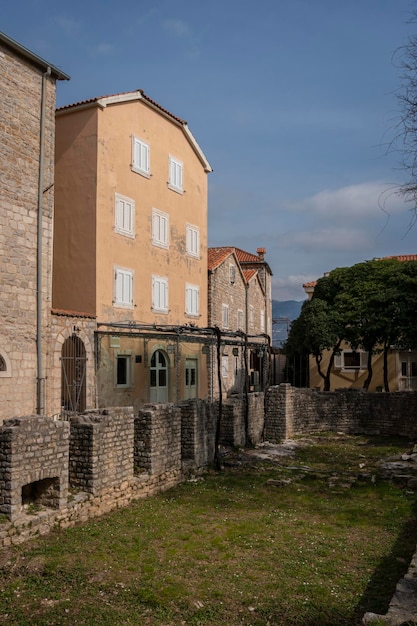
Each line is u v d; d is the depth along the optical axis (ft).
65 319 69.10
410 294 108.99
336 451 78.59
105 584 31.40
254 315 147.84
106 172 79.56
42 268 64.54
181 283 99.60
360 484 57.36
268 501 50.47
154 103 90.12
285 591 30.81
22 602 29.30
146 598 29.76
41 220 64.44
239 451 74.28
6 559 34.24
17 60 62.34
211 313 114.11
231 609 28.78
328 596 30.14
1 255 59.47
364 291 115.24
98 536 39.11
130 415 49.08
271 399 90.02
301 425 96.27
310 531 41.65
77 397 71.00
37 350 63.21
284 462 69.21
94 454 43.98
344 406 98.63
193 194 104.88
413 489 55.42
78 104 78.23
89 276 77.15
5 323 59.57
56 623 27.17
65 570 32.94
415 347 112.27
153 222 91.04
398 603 25.91
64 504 40.83
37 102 65.05
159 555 36.11
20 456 37.40
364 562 35.32
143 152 88.63
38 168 64.80
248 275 145.79
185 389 100.63
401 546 38.40
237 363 131.13
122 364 82.64
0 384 58.29
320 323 115.24
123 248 82.94
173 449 56.18
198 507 47.93
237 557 35.99
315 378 141.38
